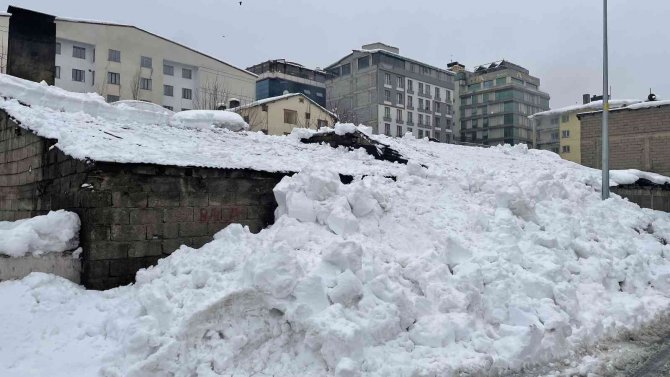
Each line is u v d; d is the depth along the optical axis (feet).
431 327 17.80
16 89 32.91
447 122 195.52
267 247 17.88
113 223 21.90
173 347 15.10
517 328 18.47
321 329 15.47
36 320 17.92
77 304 19.30
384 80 170.91
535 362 17.90
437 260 21.76
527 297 20.47
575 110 159.53
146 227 22.81
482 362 16.92
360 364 15.26
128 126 32.55
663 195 60.59
